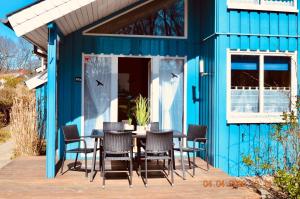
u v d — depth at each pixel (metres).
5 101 19.20
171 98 8.78
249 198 5.41
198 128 7.40
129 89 9.42
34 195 5.42
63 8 6.41
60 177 6.52
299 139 6.78
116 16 8.55
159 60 8.73
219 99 7.68
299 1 8.22
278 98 8.14
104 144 6.00
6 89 20.28
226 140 7.70
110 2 7.41
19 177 6.50
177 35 8.79
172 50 8.74
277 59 8.20
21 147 9.63
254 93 8.04
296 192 5.11
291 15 8.18
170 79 8.78
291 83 8.18
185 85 8.74
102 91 8.55
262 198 5.43
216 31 7.72
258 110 8.03
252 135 7.87
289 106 8.12
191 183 6.20
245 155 7.78
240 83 7.98
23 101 9.98
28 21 6.29
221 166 7.64
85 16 7.56
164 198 5.34
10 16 6.24
